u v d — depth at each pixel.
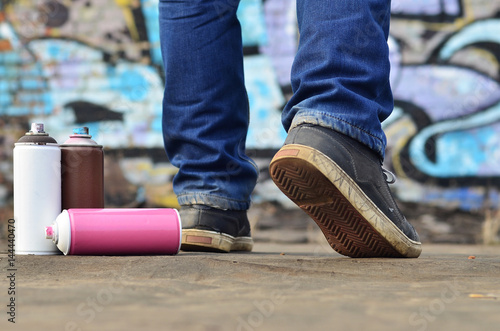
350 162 1.52
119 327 0.69
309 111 1.53
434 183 5.83
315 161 1.48
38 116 6.44
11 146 6.40
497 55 5.85
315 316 0.78
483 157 5.81
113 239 1.62
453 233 5.67
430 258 1.63
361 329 0.69
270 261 1.47
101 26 6.44
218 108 1.94
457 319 0.76
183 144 1.98
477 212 5.76
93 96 6.41
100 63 6.43
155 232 1.66
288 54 6.14
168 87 1.95
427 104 5.89
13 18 6.49
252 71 6.17
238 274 1.27
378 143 1.56
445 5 5.92
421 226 5.75
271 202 5.94
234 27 1.97
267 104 6.12
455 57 5.89
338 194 1.52
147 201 6.26
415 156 5.86
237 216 2.04
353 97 1.51
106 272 1.33
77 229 1.59
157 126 6.34
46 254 1.70
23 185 1.70
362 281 1.22
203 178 1.96
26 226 1.70
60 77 6.45
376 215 1.55
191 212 1.98
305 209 1.61
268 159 6.06
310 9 1.58
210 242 1.96
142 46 6.40
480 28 5.88
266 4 6.17
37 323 0.72
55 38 6.47
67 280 1.23
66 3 6.48
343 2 1.54
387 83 1.61
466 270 1.39
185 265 1.34
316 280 1.21
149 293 0.99
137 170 6.29
